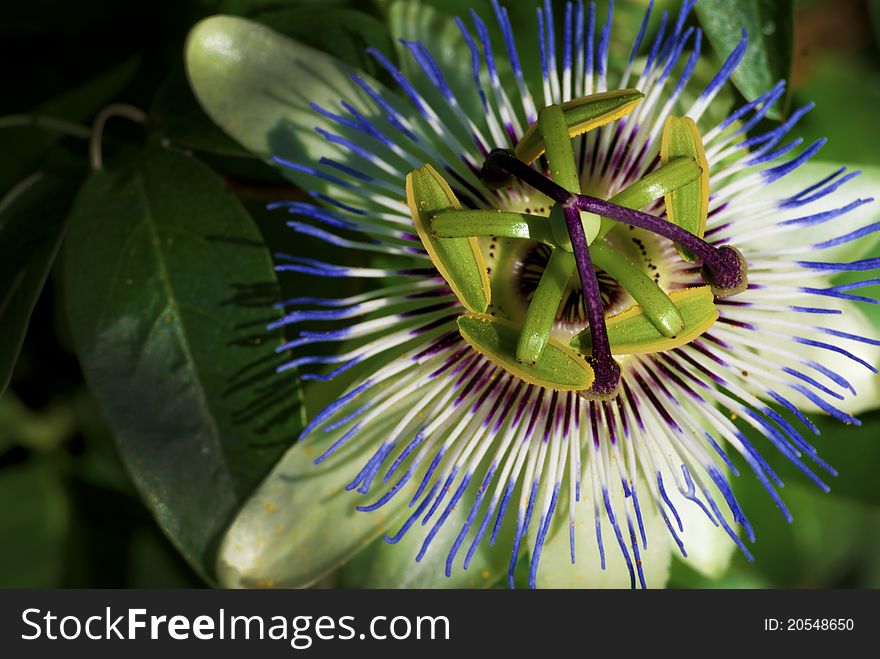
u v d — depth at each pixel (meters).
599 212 0.14
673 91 0.16
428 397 0.15
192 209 0.16
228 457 0.15
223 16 0.16
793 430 0.15
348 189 0.15
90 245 0.16
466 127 0.16
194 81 0.16
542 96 0.16
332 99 0.16
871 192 0.16
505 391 0.16
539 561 0.16
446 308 0.16
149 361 0.15
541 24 0.15
